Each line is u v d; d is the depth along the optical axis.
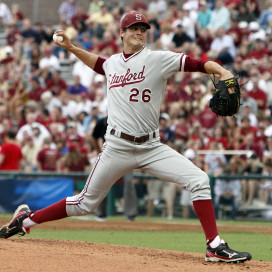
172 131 51.19
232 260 18.94
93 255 19.02
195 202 19.38
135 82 19.42
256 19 69.88
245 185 45.03
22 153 48.12
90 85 65.19
